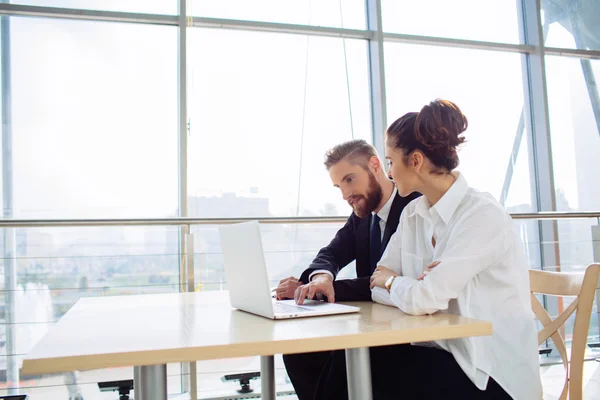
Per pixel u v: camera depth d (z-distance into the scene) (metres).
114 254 2.95
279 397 2.85
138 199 3.45
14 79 3.35
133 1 3.53
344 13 3.93
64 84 3.41
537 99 4.12
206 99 3.65
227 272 1.29
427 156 1.20
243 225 1.13
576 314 1.20
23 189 3.30
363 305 1.28
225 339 0.85
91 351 0.78
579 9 4.28
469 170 4.04
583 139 4.19
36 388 2.61
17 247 2.87
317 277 1.44
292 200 3.73
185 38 3.52
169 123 3.53
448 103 1.21
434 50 4.02
